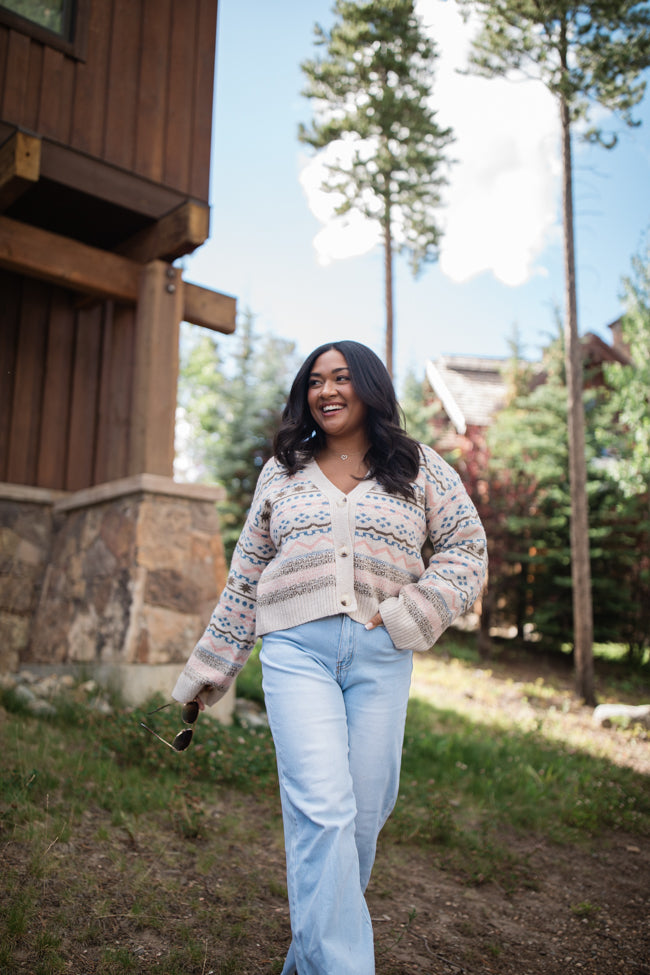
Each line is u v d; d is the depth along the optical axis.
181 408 30.80
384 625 1.89
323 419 2.08
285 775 1.81
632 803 5.02
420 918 2.92
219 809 3.67
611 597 13.71
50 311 6.73
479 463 14.27
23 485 6.41
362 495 1.97
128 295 6.00
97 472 6.73
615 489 14.10
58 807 3.16
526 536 13.84
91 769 3.66
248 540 2.14
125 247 6.52
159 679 4.97
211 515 5.62
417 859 3.61
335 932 1.65
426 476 2.08
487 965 2.58
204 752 4.12
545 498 13.88
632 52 10.64
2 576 5.93
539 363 17.47
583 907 3.24
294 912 1.70
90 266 5.82
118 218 6.26
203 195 6.57
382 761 1.91
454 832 3.92
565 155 11.73
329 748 1.78
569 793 5.00
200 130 6.65
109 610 5.20
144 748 4.04
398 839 3.79
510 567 14.13
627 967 2.72
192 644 5.19
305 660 1.88
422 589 1.92
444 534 2.08
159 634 5.05
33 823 2.95
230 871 2.96
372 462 2.05
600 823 4.70
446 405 19.67
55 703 4.62
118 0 6.35
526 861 3.75
